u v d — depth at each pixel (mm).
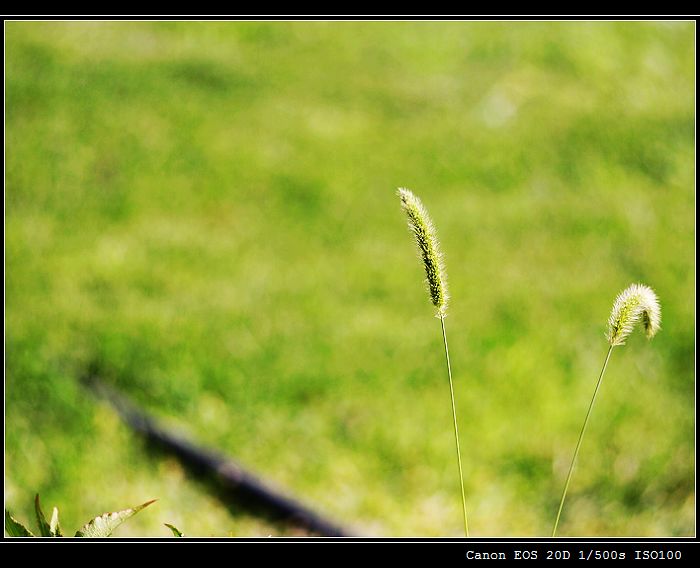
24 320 4660
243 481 3625
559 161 6711
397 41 8734
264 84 7844
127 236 5703
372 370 4434
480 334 4727
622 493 3607
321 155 6793
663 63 8375
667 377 4391
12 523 2166
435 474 3732
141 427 3943
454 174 6559
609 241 5715
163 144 6848
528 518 3502
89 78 7746
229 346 4578
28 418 3889
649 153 6785
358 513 3543
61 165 6508
